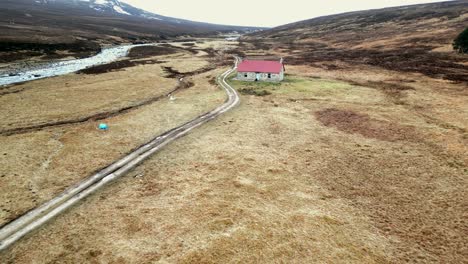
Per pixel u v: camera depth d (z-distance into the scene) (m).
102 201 25.55
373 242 21.05
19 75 79.19
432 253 20.05
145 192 26.98
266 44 185.62
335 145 37.06
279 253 19.97
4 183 27.97
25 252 19.91
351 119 46.25
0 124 43.47
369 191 27.28
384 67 86.06
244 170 30.91
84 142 37.53
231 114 48.84
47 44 117.75
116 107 53.00
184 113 49.47
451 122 43.12
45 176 29.39
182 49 155.88
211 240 21.06
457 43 91.38
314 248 20.44
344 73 83.38
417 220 23.31
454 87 60.66
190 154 34.59
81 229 22.12
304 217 23.64
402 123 43.91
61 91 62.84
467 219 23.25
